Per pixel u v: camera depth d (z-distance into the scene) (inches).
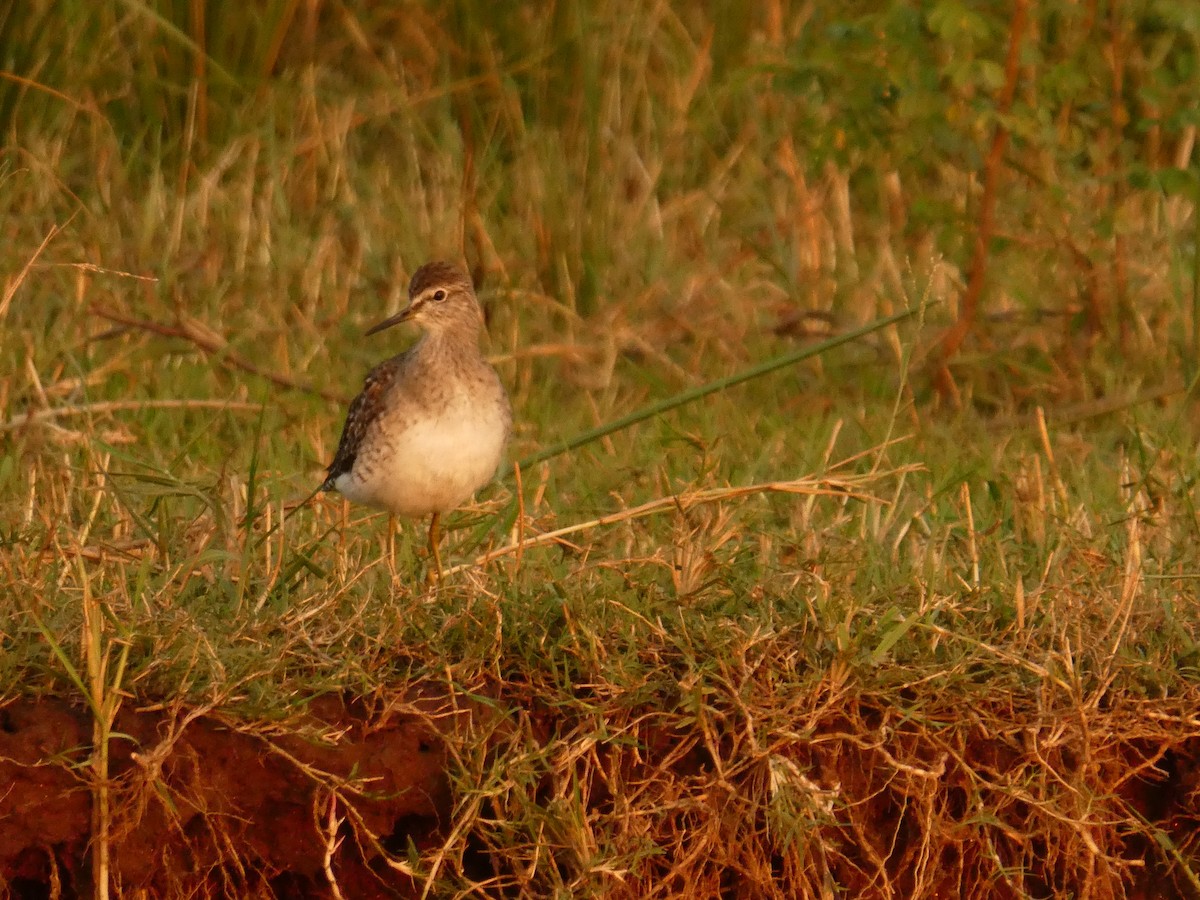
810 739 305.0
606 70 667.4
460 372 367.2
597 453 472.1
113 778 290.8
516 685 313.3
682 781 305.3
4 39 596.4
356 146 660.1
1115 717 319.0
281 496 398.3
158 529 353.1
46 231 576.1
